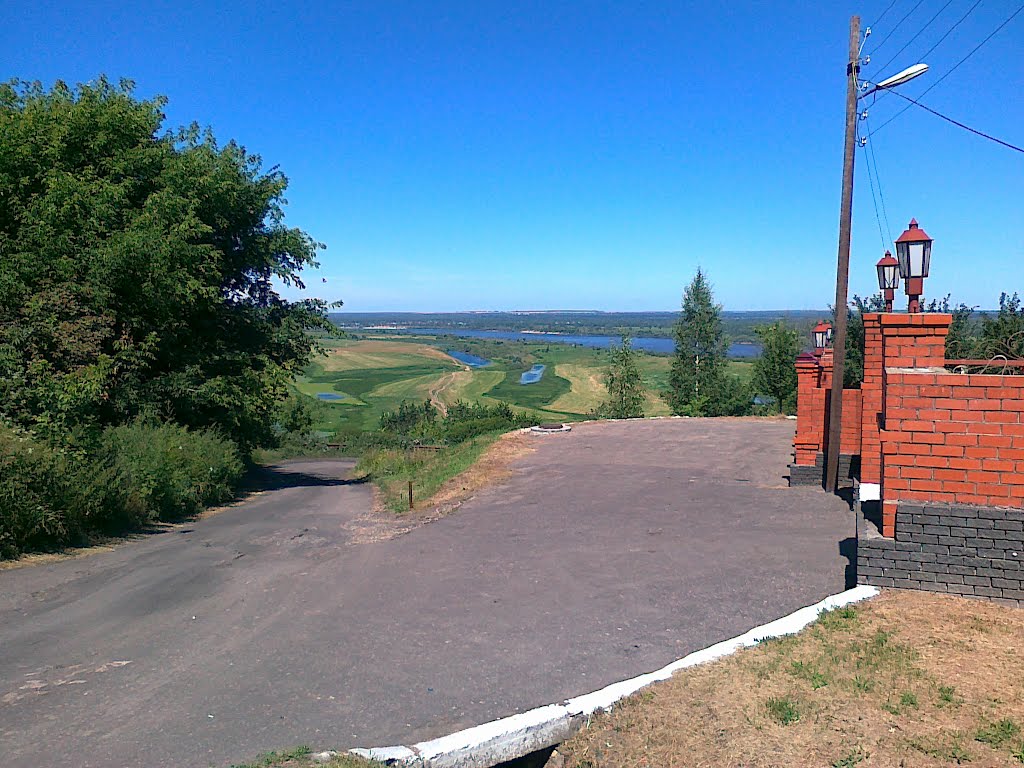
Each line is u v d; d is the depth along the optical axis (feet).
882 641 15.70
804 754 11.99
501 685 15.98
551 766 13.47
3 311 49.73
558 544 28.17
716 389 137.28
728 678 14.83
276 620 21.36
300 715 14.84
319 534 36.24
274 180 73.46
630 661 16.89
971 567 17.74
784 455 48.14
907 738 12.14
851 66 34.19
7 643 19.48
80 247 54.19
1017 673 14.07
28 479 30.58
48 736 13.94
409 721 14.48
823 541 25.73
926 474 18.34
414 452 91.04
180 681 16.74
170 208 57.31
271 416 84.48
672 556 25.17
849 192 34.63
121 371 55.93
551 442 58.54
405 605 22.13
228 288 73.05
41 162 55.98
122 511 37.86
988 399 17.74
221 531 38.52
